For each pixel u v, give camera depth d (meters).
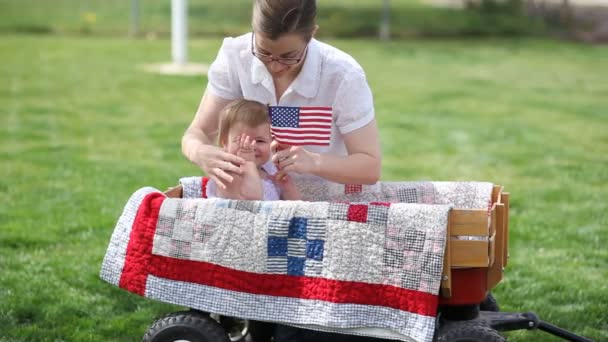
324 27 23.03
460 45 21.47
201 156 3.65
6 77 14.08
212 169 3.61
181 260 3.49
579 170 8.54
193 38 20.83
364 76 3.63
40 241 5.82
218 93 3.83
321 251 3.34
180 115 11.34
